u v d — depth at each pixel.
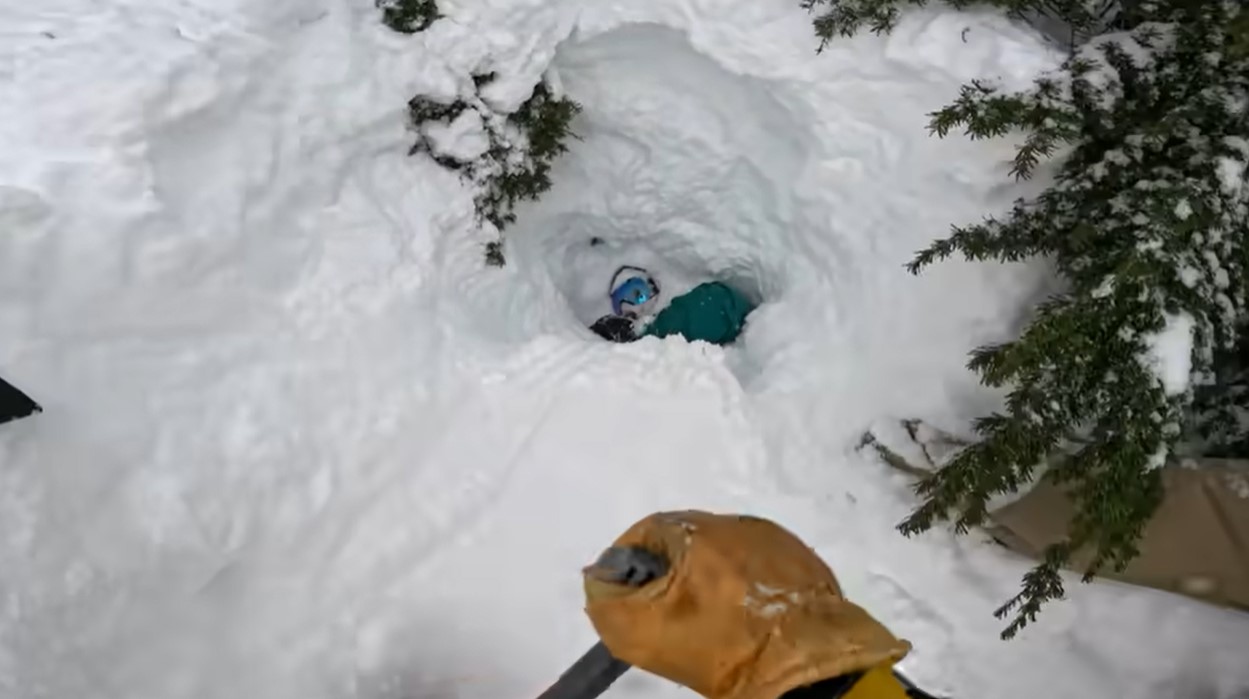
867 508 2.10
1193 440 1.86
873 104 2.15
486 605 2.00
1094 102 1.84
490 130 2.24
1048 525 1.91
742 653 0.90
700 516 1.03
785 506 2.12
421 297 2.13
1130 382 1.67
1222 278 1.74
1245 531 1.74
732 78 2.30
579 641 1.97
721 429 2.18
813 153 2.26
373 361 2.03
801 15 2.20
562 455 2.15
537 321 2.44
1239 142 1.74
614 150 2.50
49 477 1.55
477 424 2.14
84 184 1.68
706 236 2.62
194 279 1.78
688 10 2.23
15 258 1.58
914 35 2.07
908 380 2.12
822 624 0.90
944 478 1.83
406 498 2.03
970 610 2.00
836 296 2.29
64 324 1.62
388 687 1.89
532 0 2.18
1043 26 2.15
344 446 1.96
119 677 1.59
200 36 1.89
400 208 2.14
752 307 2.67
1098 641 1.95
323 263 2.00
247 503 1.79
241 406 1.82
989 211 2.04
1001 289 2.03
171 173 1.80
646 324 2.64
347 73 2.06
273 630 1.81
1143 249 1.68
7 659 1.44
